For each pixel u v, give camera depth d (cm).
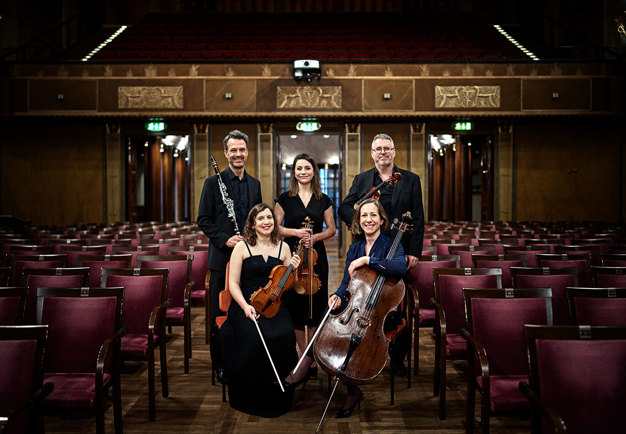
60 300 233
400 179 295
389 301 236
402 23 1518
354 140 1033
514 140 1060
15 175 1054
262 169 1038
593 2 1212
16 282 351
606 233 668
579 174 1060
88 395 206
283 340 245
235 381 243
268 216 264
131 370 321
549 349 169
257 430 235
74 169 1055
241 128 1043
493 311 227
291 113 970
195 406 263
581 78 978
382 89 976
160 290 289
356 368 212
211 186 299
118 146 1049
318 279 274
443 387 246
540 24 1466
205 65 977
